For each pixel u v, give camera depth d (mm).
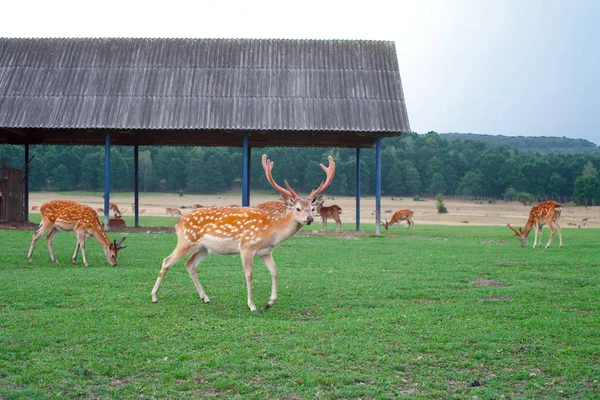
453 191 103375
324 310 9258
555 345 7449
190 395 5836
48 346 7098
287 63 26922
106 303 9438
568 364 6785
